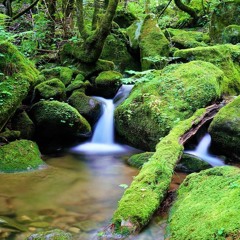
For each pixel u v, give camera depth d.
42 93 7.55
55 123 6.97
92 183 5.20
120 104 7.79
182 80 7.42
